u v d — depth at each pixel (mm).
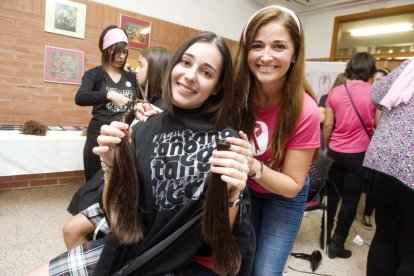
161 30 3385
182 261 797
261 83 1015
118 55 2039
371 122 2080
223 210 749
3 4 2441
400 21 4070
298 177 1053
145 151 907
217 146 719
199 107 897
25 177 2809
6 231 2061
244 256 842
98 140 818
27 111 2705
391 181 1212
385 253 1331
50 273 873
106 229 1049
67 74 2840
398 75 1247
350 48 4602
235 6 4098
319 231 2662
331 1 4449
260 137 1098
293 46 950
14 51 2555
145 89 1584
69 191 2904
